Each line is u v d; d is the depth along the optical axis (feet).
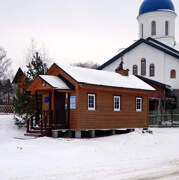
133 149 50.34
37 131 61.11
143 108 77.56
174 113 111.96
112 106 68.80
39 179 27.02
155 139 62.64
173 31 132.87
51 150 44.70
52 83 59.93
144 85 79.20
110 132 70.28
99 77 69.26
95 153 43.93
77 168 32.19
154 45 118.32
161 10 129.70
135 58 123.95
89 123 62.75
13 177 27.66
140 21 135.54
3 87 176.24
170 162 37.68
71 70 65.67
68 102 62.23
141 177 28.84
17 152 42.34
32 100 70.85
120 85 69.15
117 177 28.43
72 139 58.18
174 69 114.42
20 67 79.36
